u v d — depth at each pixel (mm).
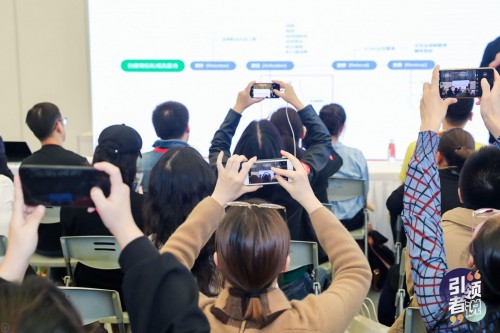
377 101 4688
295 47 4668
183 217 1695
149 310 803
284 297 1069
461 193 1603
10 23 5137
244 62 4707
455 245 1552
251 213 1069
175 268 831
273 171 1243
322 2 4598
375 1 4574
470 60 4605
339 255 1179
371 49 4637
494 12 4543
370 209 3785
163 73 4723
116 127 2543
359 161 3559
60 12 5141
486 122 1573
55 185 934
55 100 5266
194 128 4793
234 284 1046
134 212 2242
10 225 931
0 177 2672
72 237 2289
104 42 4668
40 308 674
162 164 1716
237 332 1013
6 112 5258
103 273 2375
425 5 4562
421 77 4641
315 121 2266
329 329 1036
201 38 4688
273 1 4617
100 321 2334
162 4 4641
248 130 2219
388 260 3643
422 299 1293
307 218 2492
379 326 1870
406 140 4727
